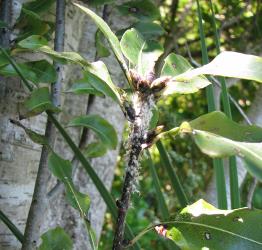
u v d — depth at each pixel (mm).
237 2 764
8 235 430
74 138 560
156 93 290
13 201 433
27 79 379
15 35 423
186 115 960
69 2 420
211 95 400
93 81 355
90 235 332
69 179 347
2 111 420
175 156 836
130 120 289
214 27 438
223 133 272
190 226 300
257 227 294
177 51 756
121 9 458
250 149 250
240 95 959
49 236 354
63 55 307
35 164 450
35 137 361
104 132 426
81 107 565
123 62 306
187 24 915
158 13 453
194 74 286
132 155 286
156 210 1081
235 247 295
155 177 374
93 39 580
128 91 318
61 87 406
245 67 280
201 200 303
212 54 884
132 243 304
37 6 414
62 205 562
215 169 385
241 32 828
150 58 329
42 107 368
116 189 1060
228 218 295
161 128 286
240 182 613
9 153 426
